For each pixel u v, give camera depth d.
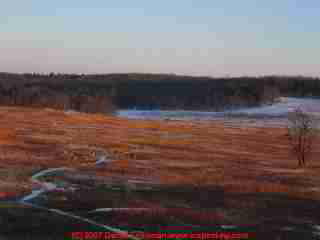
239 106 143.00
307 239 14.91
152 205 19.00
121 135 62.56
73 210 17.91
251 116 112.62
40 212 17.45
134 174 30.02
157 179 27.97
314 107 134.88
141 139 58.69
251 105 144.12
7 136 53.16
